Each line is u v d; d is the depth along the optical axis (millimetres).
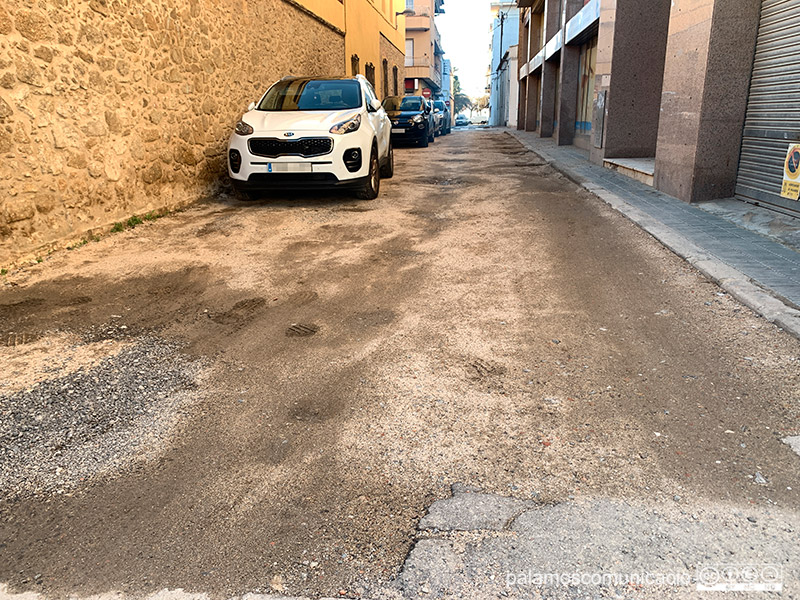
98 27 6086
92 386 3217
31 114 5270
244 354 3619
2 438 2727
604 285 4754
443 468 2479
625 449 2580
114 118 6402
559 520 2154
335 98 8844
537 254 5680
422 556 1997
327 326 4039
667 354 3500
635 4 11203
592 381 3193
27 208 5305
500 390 3117
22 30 5117
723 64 6953
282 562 1991
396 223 7109
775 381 3139
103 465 2541
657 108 11742
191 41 7988
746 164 7121
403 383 3215
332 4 15922
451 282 4922
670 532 2090
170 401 3064
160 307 4406
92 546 2084
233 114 9445
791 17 6137
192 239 6320
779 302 4066
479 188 9773
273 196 8945
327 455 2586
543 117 23984
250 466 2520
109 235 6352
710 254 5262
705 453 2543
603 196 8281
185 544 2082
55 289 4754
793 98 6133
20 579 1943
